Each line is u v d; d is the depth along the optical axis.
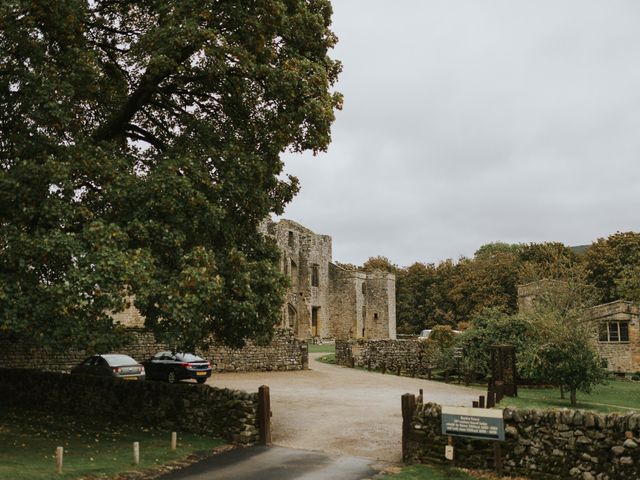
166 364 26.36
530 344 28.20
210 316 15.93
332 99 17.67
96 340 12.99
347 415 19.53
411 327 82.56
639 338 44.06
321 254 73.44
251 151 17.38
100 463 12.19
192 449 14.27
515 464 11.81
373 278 75.31
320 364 41.75
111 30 18.08
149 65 15.09
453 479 11.64
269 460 13.42
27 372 20.36
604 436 10.93
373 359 41.50
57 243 12.53
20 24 14.05
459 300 75.19
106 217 14.42
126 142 19.47
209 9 15.64
